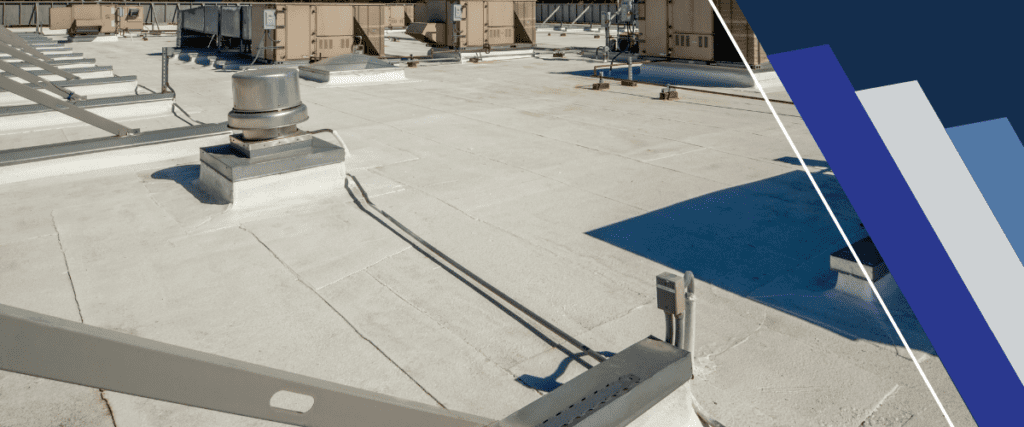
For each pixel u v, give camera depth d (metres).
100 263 4.36
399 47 26.41
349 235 4.89
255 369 1.75
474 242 4.71
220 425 2.64
